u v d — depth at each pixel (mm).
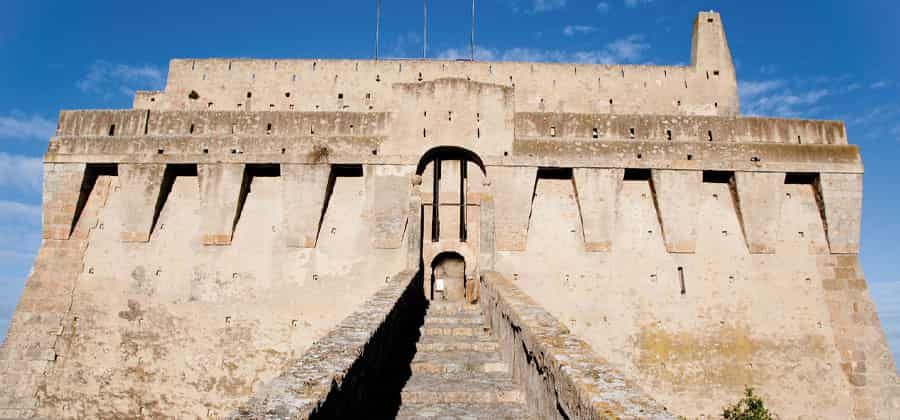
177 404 22391
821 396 23109
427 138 24828
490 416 10773
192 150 24641
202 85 29531
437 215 24797
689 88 30109
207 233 23969
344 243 24016
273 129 25312
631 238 24500
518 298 14773
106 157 24594
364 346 9789
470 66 29828
